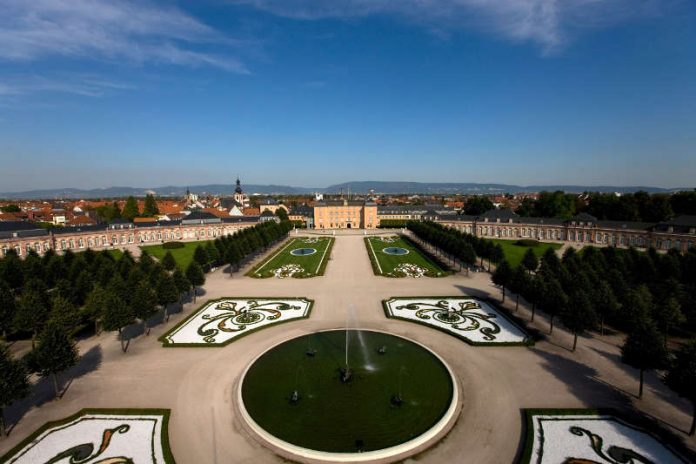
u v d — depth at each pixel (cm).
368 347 5969
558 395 4603
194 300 8338
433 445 3762
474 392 4678
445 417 4091
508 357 5600
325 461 3559
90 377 5084
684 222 13600
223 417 4231
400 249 15138
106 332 6644
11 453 3634
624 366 5328
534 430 3931
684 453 3594
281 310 7719
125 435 3916
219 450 3722
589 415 4162
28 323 5978
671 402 4456
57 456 3616
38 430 3944
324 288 9381
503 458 3597
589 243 16100
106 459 3581
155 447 3744
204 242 17338
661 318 6209
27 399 4581
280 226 17112
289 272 11044
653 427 3953
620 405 4391
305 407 4356
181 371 5238
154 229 17362
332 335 6462
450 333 6444
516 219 18362
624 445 3728
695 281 8338
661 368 4322
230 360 5547
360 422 4078
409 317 7281
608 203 18400
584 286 6888
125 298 6769
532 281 6938
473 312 7531
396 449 3638
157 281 7188
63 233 14650
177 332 6575
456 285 9606
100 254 10162
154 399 4569
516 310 7638
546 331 6575
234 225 19550
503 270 8012
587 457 3575
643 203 17162
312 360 5522
